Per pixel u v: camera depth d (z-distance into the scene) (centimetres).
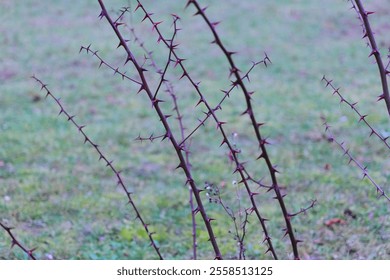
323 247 527
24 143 793
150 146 801
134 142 815
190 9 1703
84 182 671
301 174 688
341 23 1609
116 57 1284
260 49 1377
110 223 579
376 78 1145
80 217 590
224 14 1675
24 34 1455
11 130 849
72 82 1111
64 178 679
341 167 714
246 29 1543
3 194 630
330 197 623
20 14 1648
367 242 534
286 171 704
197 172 708
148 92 274
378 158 738
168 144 809
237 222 571
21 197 623
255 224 566
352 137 813
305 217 579
